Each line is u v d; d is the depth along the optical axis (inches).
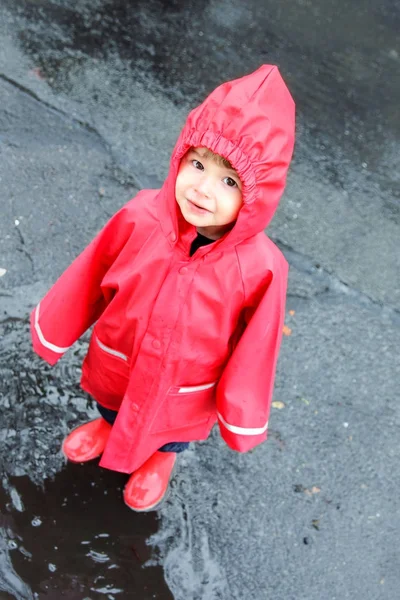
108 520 90.4
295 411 106.6
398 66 181.6
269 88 64.3
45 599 82.6
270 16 183.9
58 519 89.2
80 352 104.2
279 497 97.1
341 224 138.4
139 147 137.9
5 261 111.6
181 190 66.1
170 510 92.7
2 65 144.1
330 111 162.4
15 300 107.3
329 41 182.5
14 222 117.6
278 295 71.8
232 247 69.6
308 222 136.6
